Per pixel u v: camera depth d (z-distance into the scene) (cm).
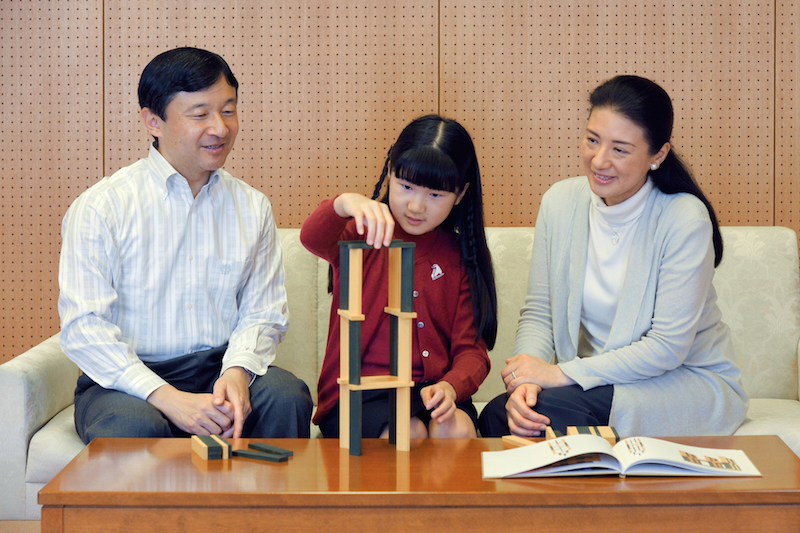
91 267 180
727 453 136
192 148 183
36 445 181
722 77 281
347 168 281
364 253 183
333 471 128
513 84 281
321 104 280
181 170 190
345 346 141
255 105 279
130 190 188
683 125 282
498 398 186
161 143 190
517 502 115
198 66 179
